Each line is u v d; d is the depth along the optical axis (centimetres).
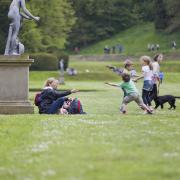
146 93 3369
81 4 17425
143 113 3052
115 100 4709
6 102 2983
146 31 17425
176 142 1802
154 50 15238
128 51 16075
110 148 1681
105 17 17800
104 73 10050
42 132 2095
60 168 1423
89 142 1811
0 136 2028
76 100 2953
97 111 3491
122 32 17975
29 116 2692
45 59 10944
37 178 1343
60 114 2841
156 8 16662
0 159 1616
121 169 1389
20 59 2986
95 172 1361
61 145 1766
